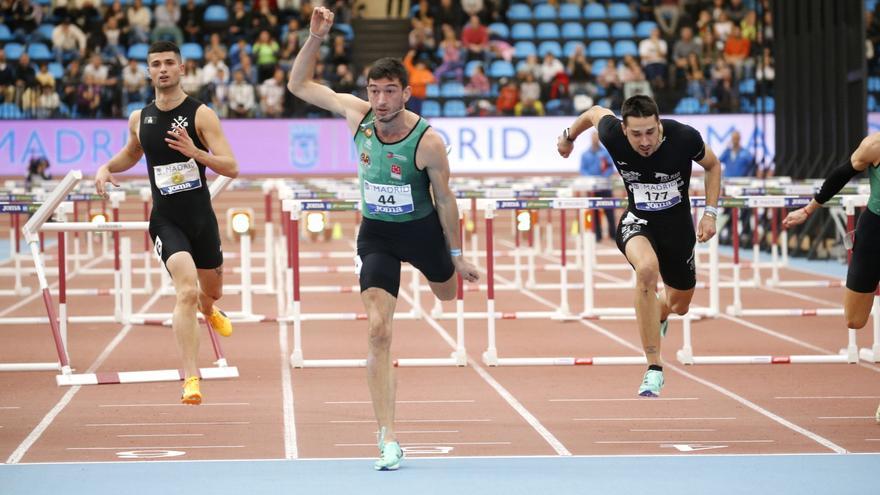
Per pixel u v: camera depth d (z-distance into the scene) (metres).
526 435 15.10
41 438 14.95
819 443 14.45
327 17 13.34
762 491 11.84
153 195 16.27
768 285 34.09
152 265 41.88
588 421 16.05
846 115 39.12
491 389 18.75
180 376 19.55
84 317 27.22
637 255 14.95
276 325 26.72
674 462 13.32
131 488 12.07
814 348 22.97
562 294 27.14
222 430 15.48
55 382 19.42
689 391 18.41
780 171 44.03
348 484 12.21
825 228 41.34
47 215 19.33
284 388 18.86
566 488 12.00
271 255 32.97
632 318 27.36
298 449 14.24
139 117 16.41
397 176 12.97
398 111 12.84
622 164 15.29
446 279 13.84
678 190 15.31
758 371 20.33
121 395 18.22
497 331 25.75
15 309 30.22
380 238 13.35
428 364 20.86
